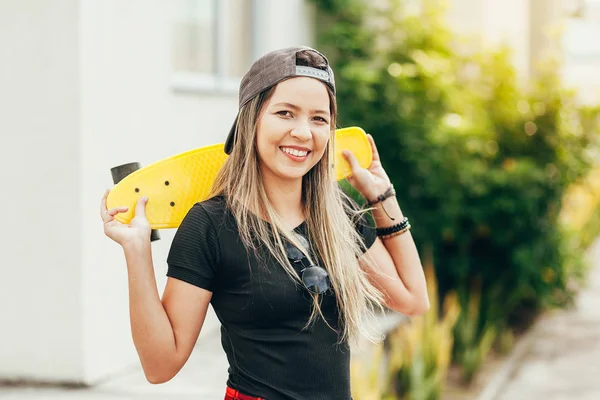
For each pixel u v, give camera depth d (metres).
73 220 4.02
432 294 5.35
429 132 6.52
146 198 1.79
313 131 1.75
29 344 4.14
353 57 7.01
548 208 6.97
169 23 5.02
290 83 1.73
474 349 5.57
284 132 1.73
